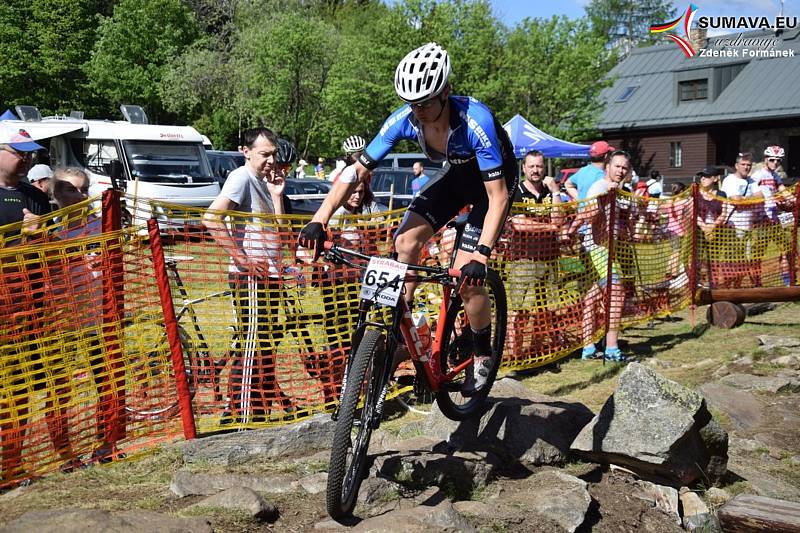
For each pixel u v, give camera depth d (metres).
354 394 2.92
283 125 35.75
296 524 3.07
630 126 37.56
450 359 3.90
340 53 34.06
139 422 4.04
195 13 48.56
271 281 4.43
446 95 3.28
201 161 16.23
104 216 3.88
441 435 4.23
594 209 6.43
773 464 4.42
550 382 5.98
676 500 3.65
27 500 3.23
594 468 3.92
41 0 36.19
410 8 30.52
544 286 6.14
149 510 3.10
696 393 3.93
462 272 3.12
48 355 3.67
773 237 9.47
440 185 3.67
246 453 3.81
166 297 3.99
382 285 3.12
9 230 3.58
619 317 6.71
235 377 4.35
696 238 8.21
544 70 31.47
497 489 3.60
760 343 7.05
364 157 3.45
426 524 2.99
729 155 35.66
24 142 5.23
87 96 38.25
